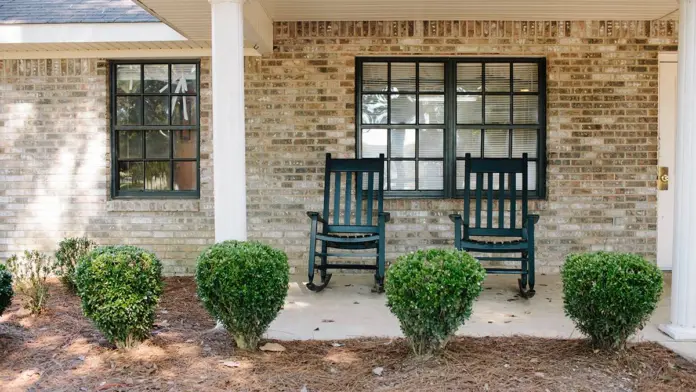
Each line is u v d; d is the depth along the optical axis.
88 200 5.86
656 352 3.44
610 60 5.65
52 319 4.13
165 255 5.83
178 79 5.92
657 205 5.74
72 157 5.86
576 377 3.03
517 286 5.31
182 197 5.93
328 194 5.42
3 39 5.40
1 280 3.64
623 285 3.17
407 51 5.66
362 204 5.81
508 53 5.66
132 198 5.92
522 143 5.84
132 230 5.85
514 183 5.14
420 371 3.10
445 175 5.83
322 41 5.68
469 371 3.10
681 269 3.77
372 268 5.18
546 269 5.75
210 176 5.78
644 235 5.73
